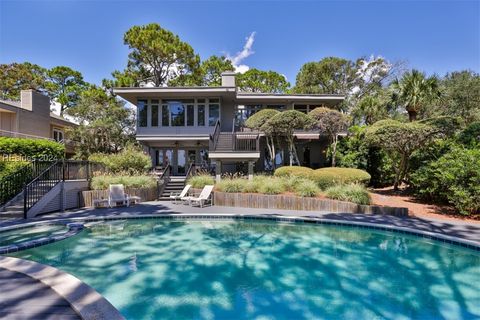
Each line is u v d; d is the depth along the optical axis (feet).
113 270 18.81
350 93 116.26
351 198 37.83
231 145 59.21
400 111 95.14
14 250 21.42
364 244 25.12
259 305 14.42
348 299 15.11
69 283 13.10
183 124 67.21
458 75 95.30
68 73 133.39
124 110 86.28
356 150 59.72
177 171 71.26
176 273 18.54
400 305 14.42
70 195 40.40
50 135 84.43
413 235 26.50
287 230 30.04
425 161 42.55
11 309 10.91
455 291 16.06
